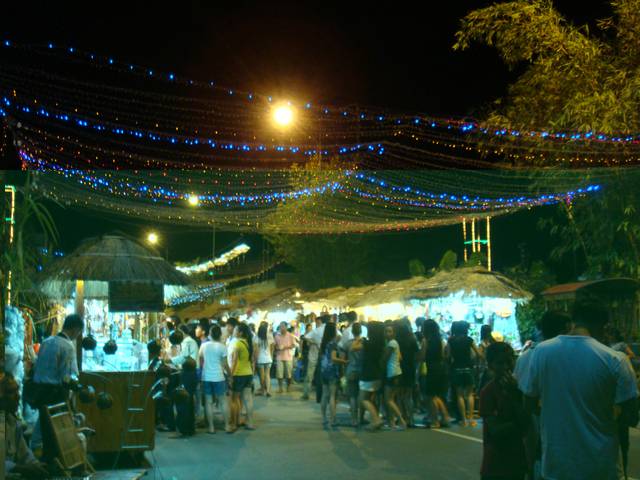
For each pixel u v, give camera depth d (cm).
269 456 1062
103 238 1052
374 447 1126
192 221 2450
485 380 1308
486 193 1991
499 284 1755
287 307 3186
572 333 498
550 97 1552
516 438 584
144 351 1102
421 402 1545
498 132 1587
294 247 3719
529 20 1477
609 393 467
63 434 712
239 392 1353
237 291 4362
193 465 998
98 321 1312
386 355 1312
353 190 2188
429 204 2100
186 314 3428
